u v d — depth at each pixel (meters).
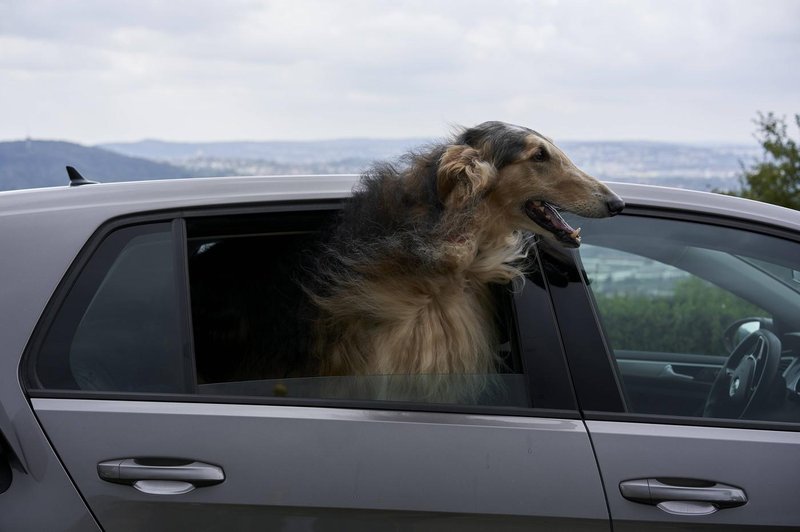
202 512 2.16
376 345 2.78
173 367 2.31
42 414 2.18
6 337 2.23
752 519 2.27
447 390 2.46
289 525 2.18
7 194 2.49
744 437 2.35
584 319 2.48
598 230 2.88
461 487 2.21
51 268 2.31
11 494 2.13
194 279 2.79
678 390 3.16
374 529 2.20
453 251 2.79
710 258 2.74
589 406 2.35
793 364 2.70
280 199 2.61
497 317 2.71
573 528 2.23
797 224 2.70
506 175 3.06
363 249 2.81
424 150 3.19
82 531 2.12
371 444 2.23
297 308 2.79
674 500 2.25
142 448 2.18
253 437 2.21
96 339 2.29
